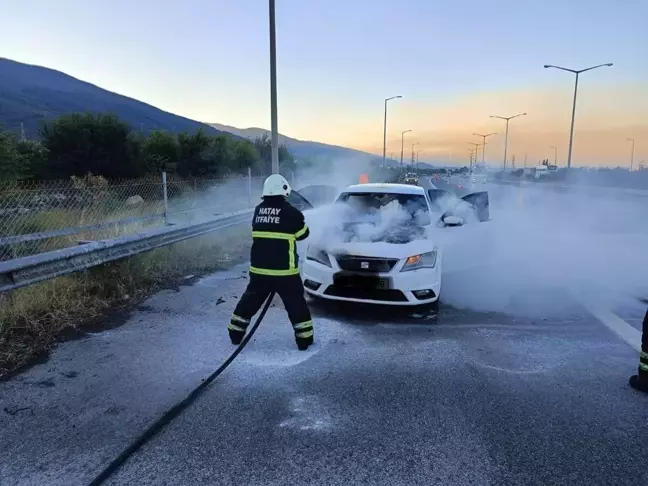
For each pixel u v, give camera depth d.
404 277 5.12
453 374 3.79
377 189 7.06
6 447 2.76
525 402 3.35
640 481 2.52
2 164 12.50
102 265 6.11
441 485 2.47
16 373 3.72
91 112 19.75
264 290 4.30
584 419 3.13
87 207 9.13
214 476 2.54
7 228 7.09
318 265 5.41
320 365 3.95
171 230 7.32
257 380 3.66
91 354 4.11
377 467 2.62
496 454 2.74
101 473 2.53
